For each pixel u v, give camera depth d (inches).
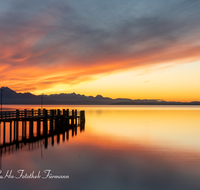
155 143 1095.0
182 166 709.3
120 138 1250.0
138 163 742.5
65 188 552.7
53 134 1387.8
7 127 1867.6
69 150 930.7
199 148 973.2
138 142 1122.0
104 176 627.5
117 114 3922.2
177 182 585.9
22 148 964.0
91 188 553.0
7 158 800.9
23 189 547.5
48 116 1337.4
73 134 1407.5
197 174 639.8
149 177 619.5
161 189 549.0
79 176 626.8
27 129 1696.6
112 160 780.6
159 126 1875.0
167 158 802.8
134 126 1877.5
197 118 2837.1
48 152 891.4
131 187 558.9
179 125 1961.1
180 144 1067.9
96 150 931.3
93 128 1729.8
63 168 694.5
